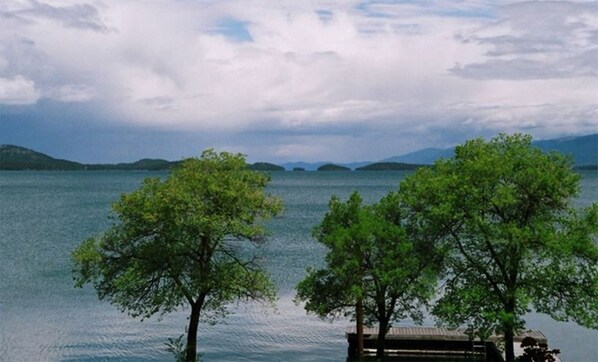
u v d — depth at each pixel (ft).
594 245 127.75
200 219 124.77
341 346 156.87
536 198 130.21
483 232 127.24
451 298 132.67
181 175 134.10
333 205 143.64
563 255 125.59
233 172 135.44
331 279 136.67
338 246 130.52
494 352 152.05
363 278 136.26
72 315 180.45
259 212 135.64
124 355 148.56
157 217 127.03
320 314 139.33
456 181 130.21
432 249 135.13
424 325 173.37
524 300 122.21
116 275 133.69
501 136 137.80
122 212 130.41
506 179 130.82
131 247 131.95
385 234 131.85
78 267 241.55
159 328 169.48
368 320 146.00
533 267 132.57
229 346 156.25
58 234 352.90
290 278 224.53
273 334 165.99
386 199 142.82
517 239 122.31
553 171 129.70
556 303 131.75
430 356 153.69
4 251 289.33
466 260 138.72
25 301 195.42
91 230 373.40
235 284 133.80
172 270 129.59
